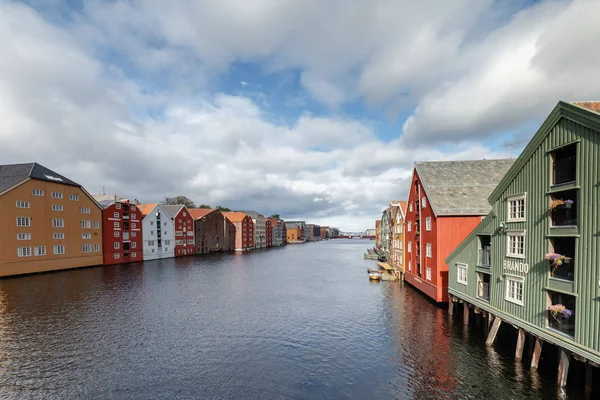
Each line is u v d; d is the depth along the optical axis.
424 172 32.69
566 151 13.93
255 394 15.16
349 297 35.41
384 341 21.45
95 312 29.06
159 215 82.75
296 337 22.62
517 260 16.75
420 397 14.46
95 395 15.05
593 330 12.05
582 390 13.84
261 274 54.78
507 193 17.64
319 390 15.44
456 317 25.61
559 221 14.16
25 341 21.78
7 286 41.41
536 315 15.27
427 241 31.98
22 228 48.75
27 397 14.84
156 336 22.86
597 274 11.89
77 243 59.00
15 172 51.00
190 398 14.83
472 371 16.39
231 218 124.81
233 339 22.31
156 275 52.62
